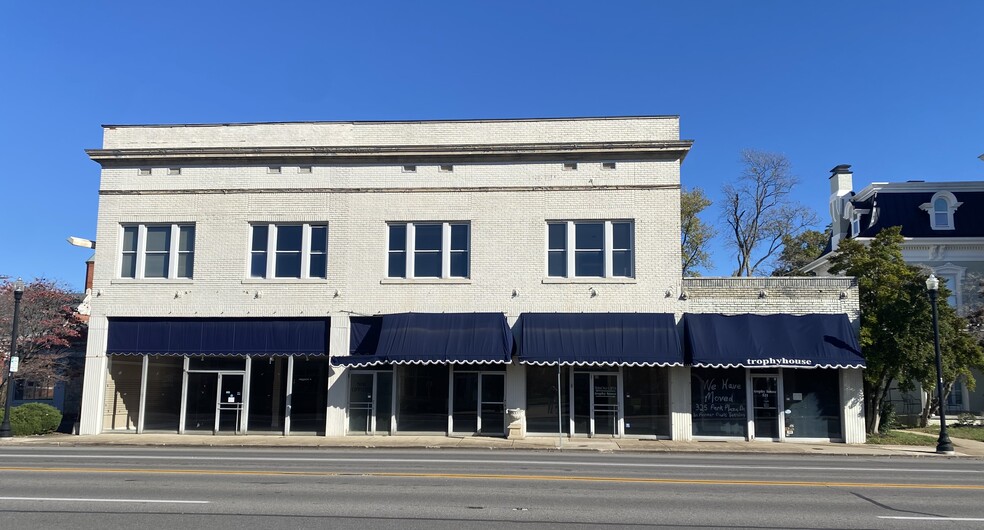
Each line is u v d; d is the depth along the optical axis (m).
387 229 24.08
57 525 8.60
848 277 22.64
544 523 8.85
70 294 29.98
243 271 24.14
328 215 24.19
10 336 26.86
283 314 23.80
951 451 19.64
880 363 22.25
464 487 11.75
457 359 21.83
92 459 16.23
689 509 9.84
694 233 44.62
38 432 23.84
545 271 23.36
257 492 11.09
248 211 24.42
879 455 19.19
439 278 23.59
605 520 9.05
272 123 24.92
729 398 22.62
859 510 9.89
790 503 10.41
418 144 24.31
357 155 24.17
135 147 25.27
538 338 22.25
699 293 22.83
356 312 23.62
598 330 22.31
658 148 23.38
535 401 23.06
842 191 37.72
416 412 23.39
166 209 24.66
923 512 9.78
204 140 25.09
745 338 21.73
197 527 8.52
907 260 31.12
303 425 23.66
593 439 22.38
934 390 25.89
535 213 23.66
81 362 28.62
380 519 9.02
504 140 24.16
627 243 23.47
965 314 29.55
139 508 9.66
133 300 24.27
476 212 23.83
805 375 22.56
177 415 24.16
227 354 23.66
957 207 31.52
